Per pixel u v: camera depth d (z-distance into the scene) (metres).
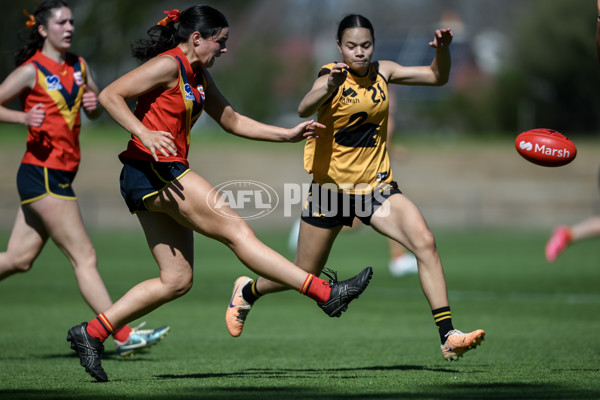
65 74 23.05
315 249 21.80
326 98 19.64
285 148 128.50
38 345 26.67
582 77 176.50
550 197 105.56
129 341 23.80
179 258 19.12
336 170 21.02
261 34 199.62
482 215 97.69
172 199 18.23
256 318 34.19
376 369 21.64
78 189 103.12
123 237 79.75
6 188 102.12
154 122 18.52
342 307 18.36
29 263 23.50
